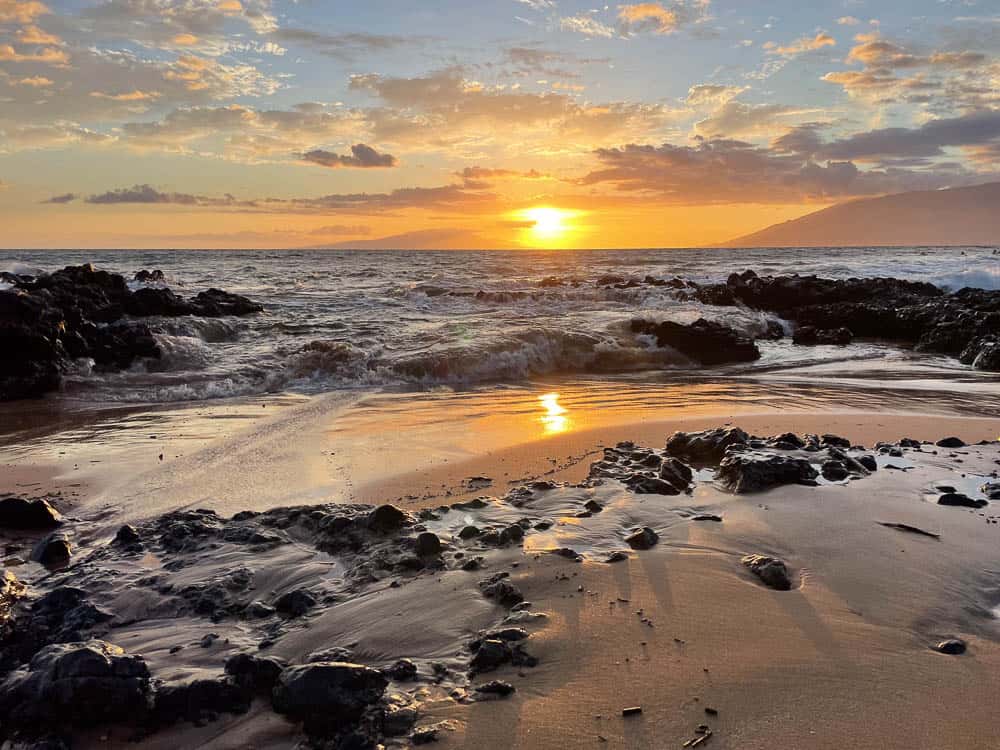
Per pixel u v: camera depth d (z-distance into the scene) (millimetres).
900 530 4879
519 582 4062
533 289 31500
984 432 8852
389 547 4660
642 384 13508
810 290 27750
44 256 78125
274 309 24562
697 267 51469
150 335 15258
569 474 7129
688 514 5309
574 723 2797
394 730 2803
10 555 5223
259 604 4062
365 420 9969
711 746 2631
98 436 9125
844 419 9727
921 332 21469
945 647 3336
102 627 3836
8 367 12203
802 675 3094
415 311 24328
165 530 5227
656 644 3371
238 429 9453
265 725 2947
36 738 2947
